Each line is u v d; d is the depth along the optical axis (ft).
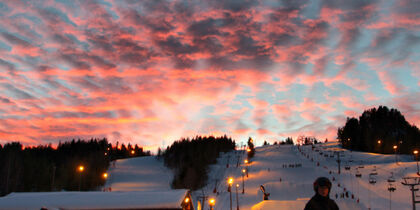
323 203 11.25
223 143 574.15
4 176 274.98
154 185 300.81
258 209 120.88
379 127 509.35
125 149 647.15
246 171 317.01
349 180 231.71
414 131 464.24
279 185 209.26
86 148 458.09
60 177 303.89
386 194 184.96
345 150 502.79
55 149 450.30
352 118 554.46
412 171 248.73
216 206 170.30
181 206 47.96
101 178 314.96
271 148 577.43
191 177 276.82
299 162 382.01
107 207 48.11
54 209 47.60
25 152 356.38
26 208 48.26
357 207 155.02
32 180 285.43
